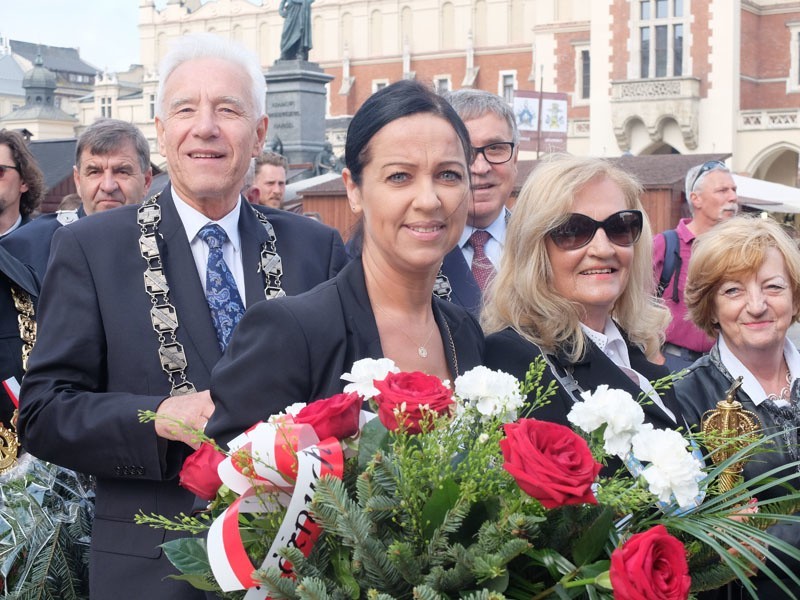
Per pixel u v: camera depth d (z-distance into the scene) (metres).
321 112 21.88
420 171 2.30
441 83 56.31
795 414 3.24
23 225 5.12
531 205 2.76
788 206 18.16
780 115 38.31
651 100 39.56
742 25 39.69
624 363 2.92
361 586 1.75
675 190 13.64
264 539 1.84
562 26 46.19
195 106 3.18
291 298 2.34
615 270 2.77
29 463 3.65
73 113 86.69
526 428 1.76
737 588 2.64
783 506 2.12
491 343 2.73
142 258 3.06
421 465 1.78
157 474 2.72
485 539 1.71
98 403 2.80
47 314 2.99
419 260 2.33
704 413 3.16
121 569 2.85
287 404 2.22
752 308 3.25
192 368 2.97
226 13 65.75
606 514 1.79
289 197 16.48
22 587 3.37
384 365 1.97
